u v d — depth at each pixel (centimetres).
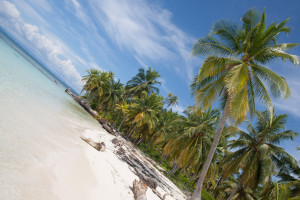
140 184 790
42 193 374
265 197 1622
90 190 538
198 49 1016
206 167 920
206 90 1091
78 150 805
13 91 998
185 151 1722
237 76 835
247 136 1652
